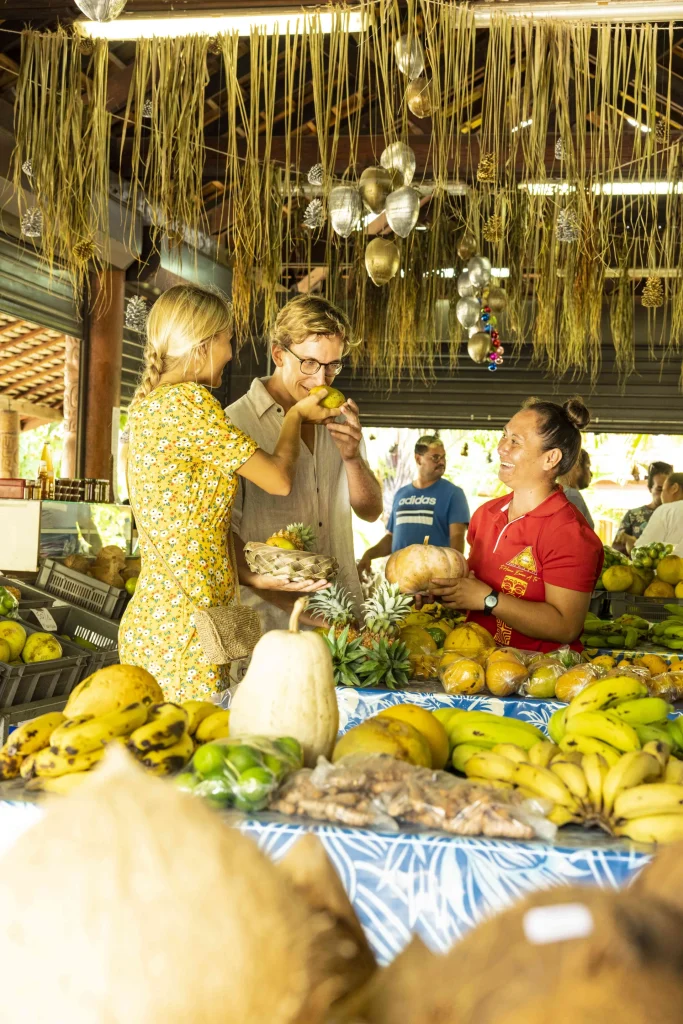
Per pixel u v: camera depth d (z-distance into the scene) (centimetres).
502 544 285
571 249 596
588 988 22
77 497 500
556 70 377
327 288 680
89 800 28
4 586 409
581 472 549
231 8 383
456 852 114
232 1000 26
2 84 542
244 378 855
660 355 881
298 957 28
